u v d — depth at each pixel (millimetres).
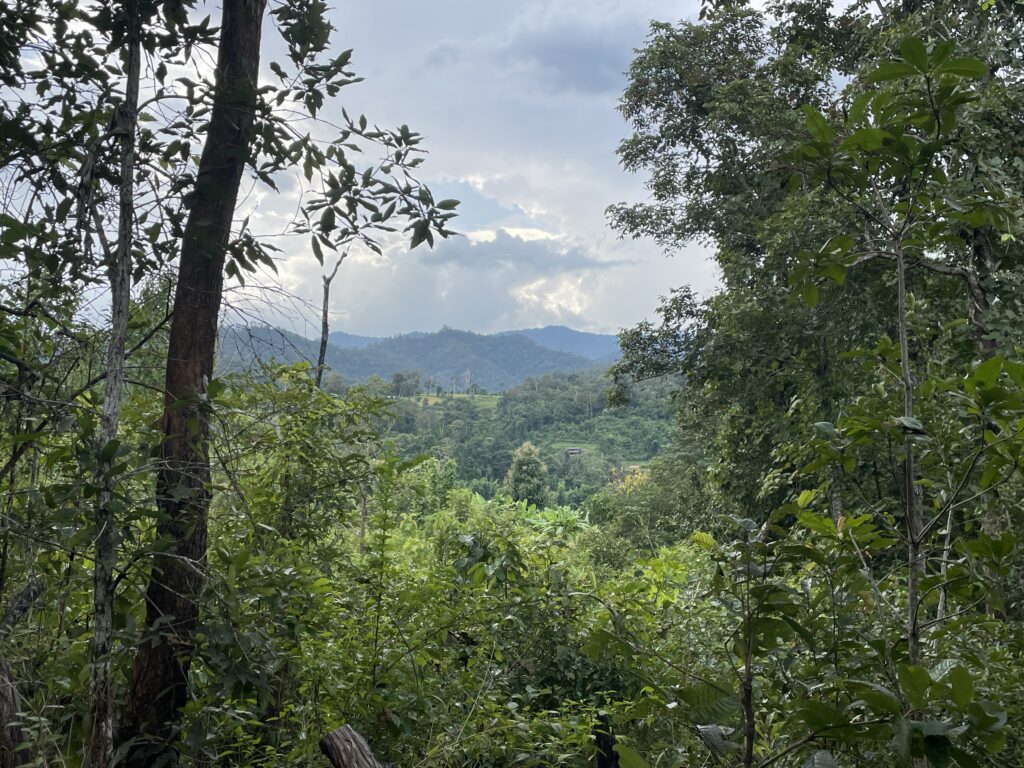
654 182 18984
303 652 4371
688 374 16812
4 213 3723
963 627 2922
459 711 4727
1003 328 7059
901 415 2881
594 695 5348
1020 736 2922
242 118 4141
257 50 4328
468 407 150000
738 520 2637
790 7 16656
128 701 3850
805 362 12930
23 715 3080
